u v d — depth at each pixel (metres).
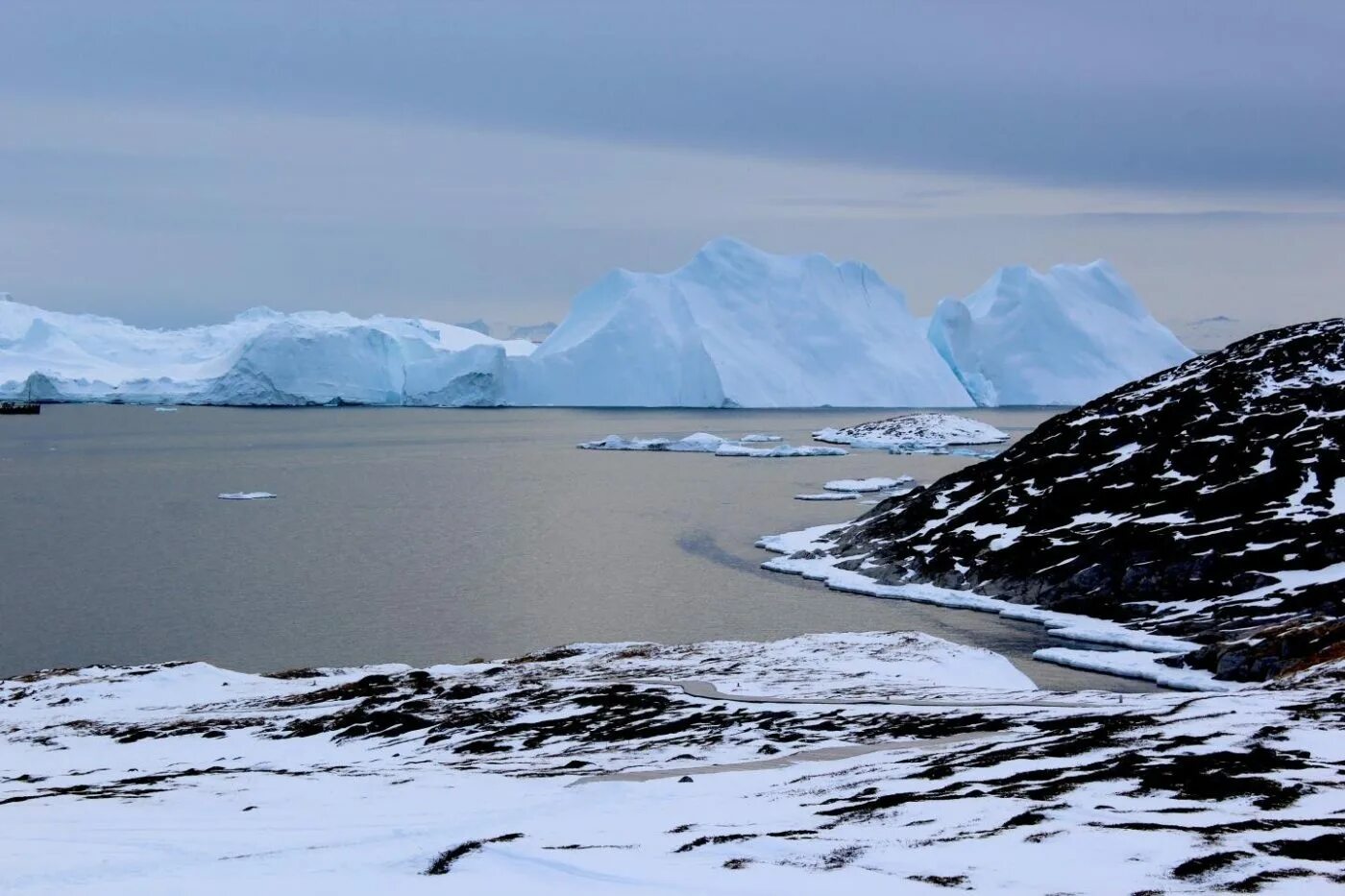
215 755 35.81
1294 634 42.69
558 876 14.40
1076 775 18.09
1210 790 16.11
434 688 43.88
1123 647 50.12
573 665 48.31
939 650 46.53
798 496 114.62
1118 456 70.56
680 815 18.78
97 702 47.41
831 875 13.43
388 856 16.25
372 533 94.06
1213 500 61.62
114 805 24.77
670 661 47.59
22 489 130.00
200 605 66.62
